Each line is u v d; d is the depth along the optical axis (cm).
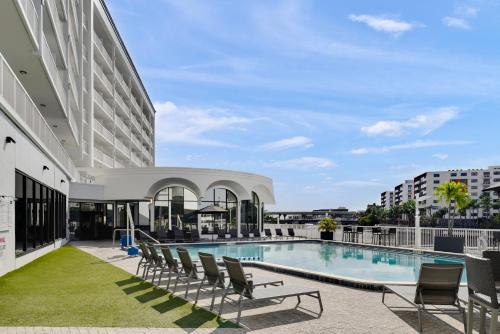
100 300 706
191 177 2702
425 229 2050
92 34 3344
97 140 3706
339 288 874
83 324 546
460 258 1622
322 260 1745
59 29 2050
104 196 2547
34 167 1371
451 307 662
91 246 1998
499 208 12812
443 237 1748
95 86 3672
